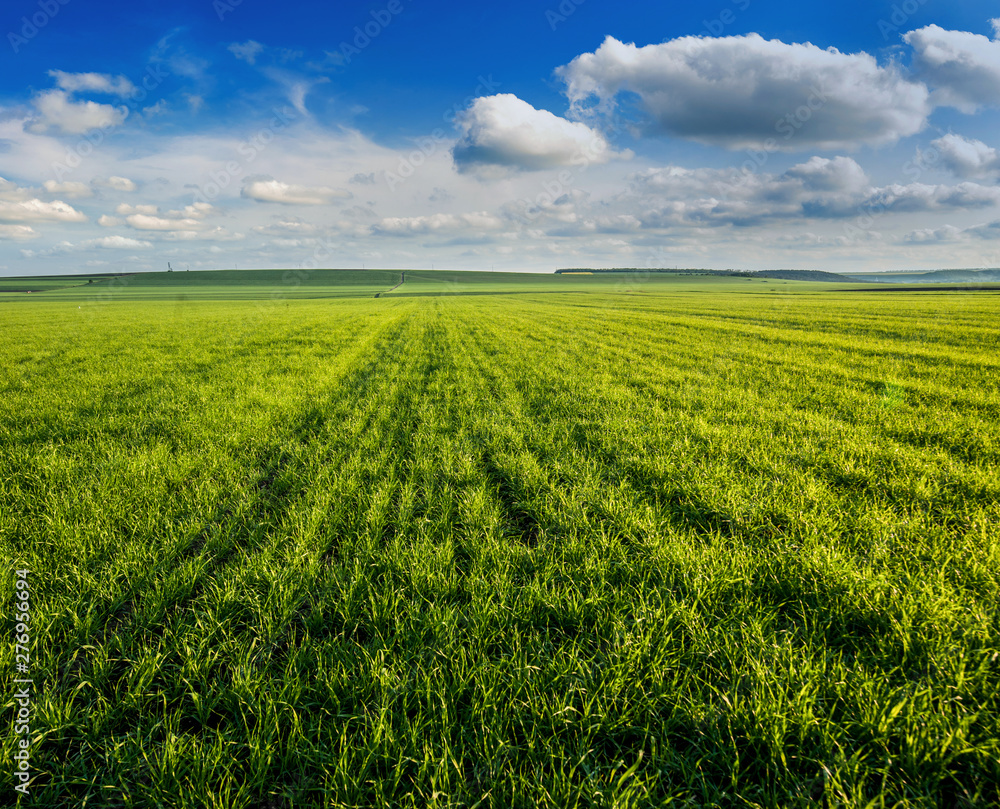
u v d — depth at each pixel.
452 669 2.74
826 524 4.30
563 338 22.02
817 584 3.40
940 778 2.12
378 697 2.59
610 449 6.79
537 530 4.73
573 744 2.38
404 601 3.42
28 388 11.22
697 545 4.14
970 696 2.44
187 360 15.66
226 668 2.89
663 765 2.25
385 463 6.48
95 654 2.88
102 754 2.36
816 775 2.15
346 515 4.90
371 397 10.63
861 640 2.97
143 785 2.17
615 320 32.06
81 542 4.12
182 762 2.28
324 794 2.15
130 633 3.12
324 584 3.60
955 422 7.57
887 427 7.44
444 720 2.38
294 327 28.77
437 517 4.86
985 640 2.75
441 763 2.19
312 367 14.51
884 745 2.23
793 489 5.11
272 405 9.65
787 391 10.44
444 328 28.00
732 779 2.15
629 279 167.62
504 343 20.47
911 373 12.16
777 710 2.37
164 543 4.16
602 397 10.06
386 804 2.07
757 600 3.30
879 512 4.45
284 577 3.62
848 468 5.56
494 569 3.82
